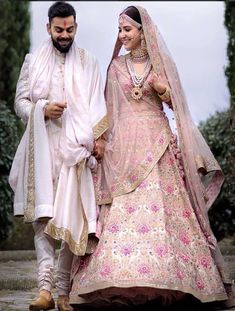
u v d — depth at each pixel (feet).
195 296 15.87
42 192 16.38
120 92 17.63
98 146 17.13
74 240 16.31
